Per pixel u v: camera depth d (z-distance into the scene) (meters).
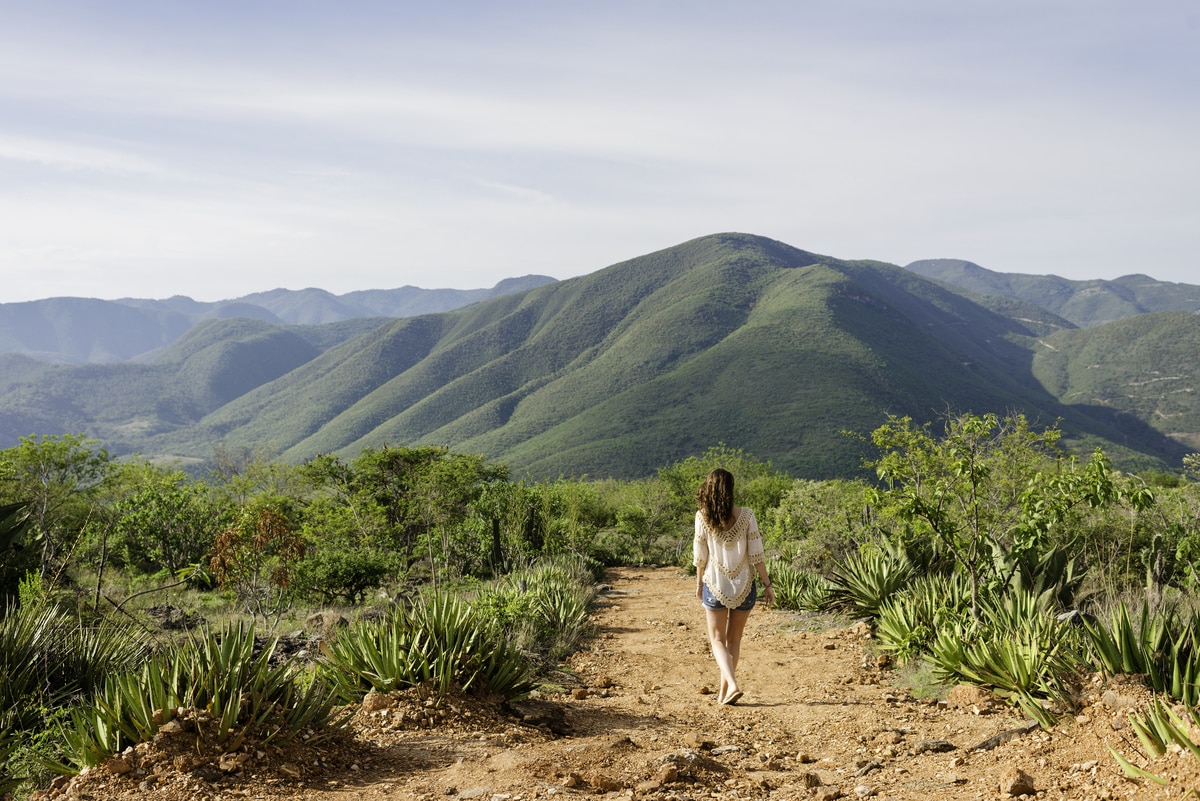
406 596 14.98
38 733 5.32
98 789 3.91
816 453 158.25
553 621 10.24
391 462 24.47
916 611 7.98
